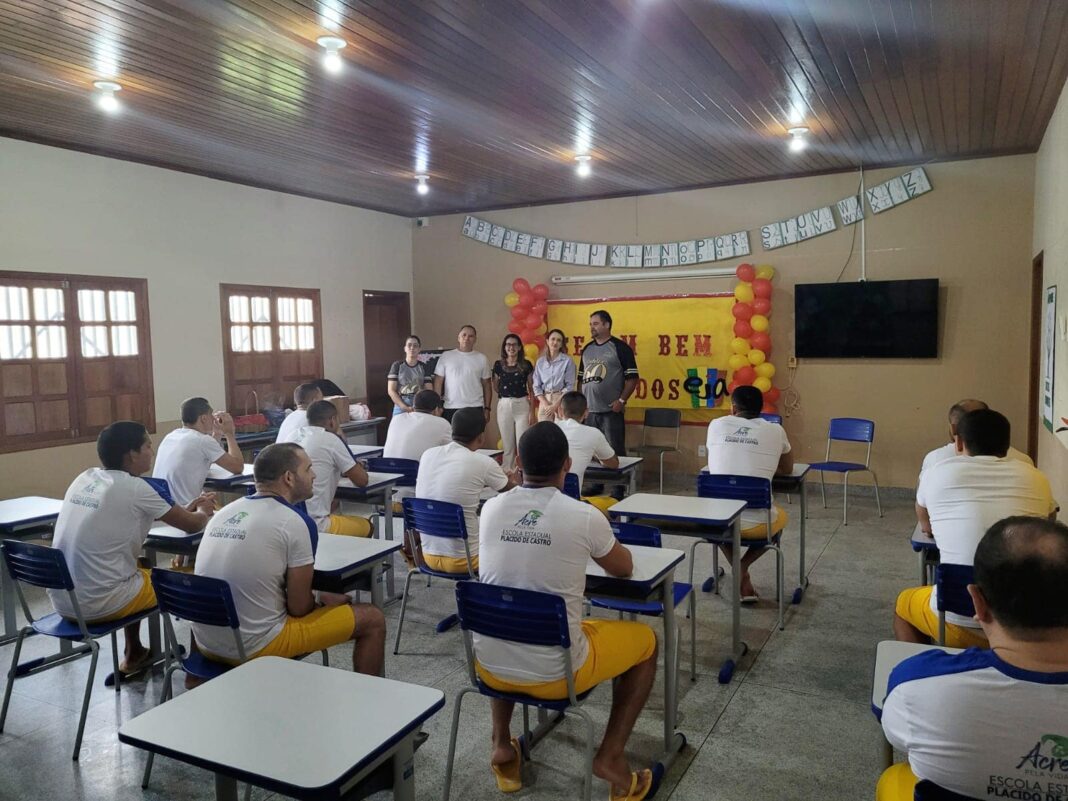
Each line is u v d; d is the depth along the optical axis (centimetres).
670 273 769
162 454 417
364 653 284
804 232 706
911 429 680
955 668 132
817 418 717
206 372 674
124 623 305
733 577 353
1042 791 123
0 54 392
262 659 189
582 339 816
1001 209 632
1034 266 598
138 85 442
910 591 284
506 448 708
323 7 341
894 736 141
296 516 262
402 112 498
